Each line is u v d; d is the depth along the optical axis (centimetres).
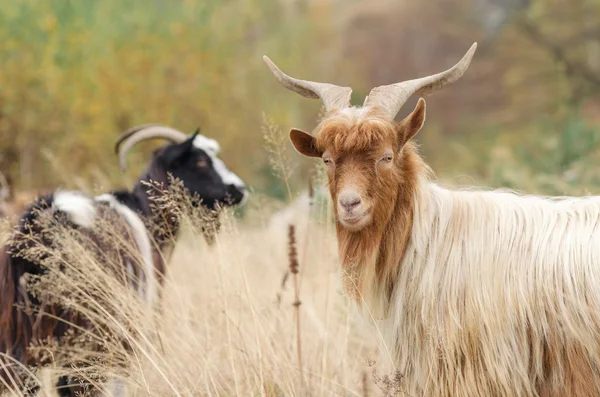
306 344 981
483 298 726
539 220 748
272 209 1634
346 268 755
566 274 712
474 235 750
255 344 924
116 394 920
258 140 3262
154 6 3138
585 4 4938
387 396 761
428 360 739
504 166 2088
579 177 1739
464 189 829
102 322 916
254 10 3684
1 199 1559
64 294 911
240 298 931
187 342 948
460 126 6238
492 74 6662
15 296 889
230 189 1152
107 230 937
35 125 2466
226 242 1038
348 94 793
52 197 951
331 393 864
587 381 700
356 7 7812
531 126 4550
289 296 1127
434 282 745
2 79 2441
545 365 716
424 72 7300
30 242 902
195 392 878
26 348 890
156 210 1060
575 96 4684
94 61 2673
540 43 5116
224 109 3147
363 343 996
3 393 889
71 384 906
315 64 4925
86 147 2520
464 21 7388
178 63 3005
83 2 2794
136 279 967
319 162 1033
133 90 2770
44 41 2539
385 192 735
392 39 7469
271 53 3975
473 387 723
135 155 2356
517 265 729
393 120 761
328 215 1020
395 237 752
